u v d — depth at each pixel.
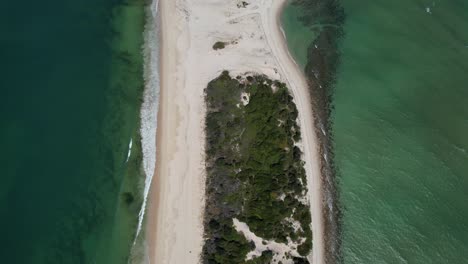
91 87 58.31
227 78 60.41
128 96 58.66
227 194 54.66
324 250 55.28
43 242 49.84
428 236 57.97
